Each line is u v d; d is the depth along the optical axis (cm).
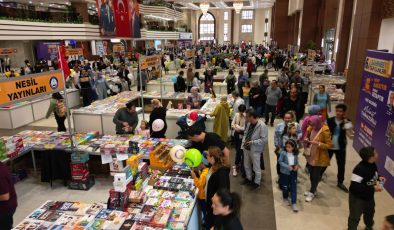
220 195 237
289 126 468
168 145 501
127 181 336
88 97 1112
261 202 480
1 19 1295
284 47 3519
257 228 414
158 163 436
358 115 669
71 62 1761
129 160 360
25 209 472
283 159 453
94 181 559
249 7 4603
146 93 1035
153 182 392
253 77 1861
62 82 500
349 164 612
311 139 472
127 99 941
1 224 326
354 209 359
